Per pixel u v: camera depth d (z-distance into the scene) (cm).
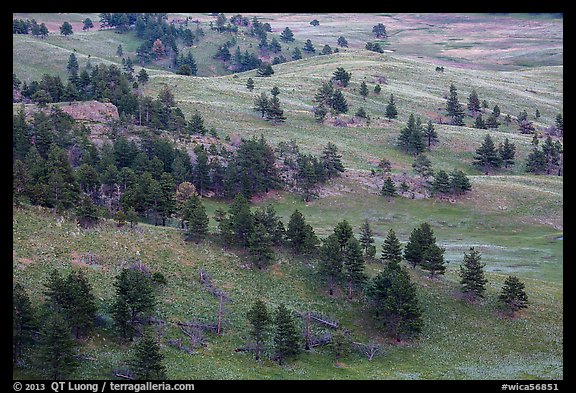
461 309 8862
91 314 6888
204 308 8025
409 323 8006
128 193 10581
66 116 14950
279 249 9844
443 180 15062
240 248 9662
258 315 7231
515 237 12938
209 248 9500
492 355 7875
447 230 13412
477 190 15225
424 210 14412
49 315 6600
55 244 8350
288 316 7369
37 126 13375
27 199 9412
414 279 9488
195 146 15688
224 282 8744
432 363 7588
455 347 8044
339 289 9012
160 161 13150
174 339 7200
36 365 6116
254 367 7012
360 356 7700
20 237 8219
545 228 13525
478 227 13600
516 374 7206
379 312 8381
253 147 14888
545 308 9038
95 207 9331
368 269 9581
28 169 10450
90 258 8288
